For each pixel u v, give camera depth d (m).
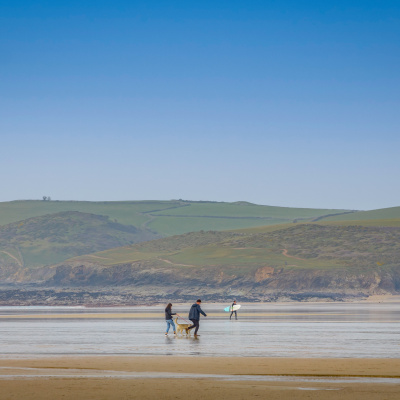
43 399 27.92
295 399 27.89
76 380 33.62
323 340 61.84
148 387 31.23
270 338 64.62
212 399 27.95
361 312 140.50
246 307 186.88
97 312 148.38
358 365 40.78
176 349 52.34
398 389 30.78
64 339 63.84
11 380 33.53
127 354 48.22
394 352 49.78
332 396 28.64
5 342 60.12
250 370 38.28
